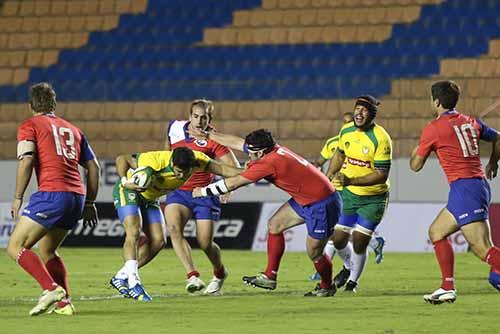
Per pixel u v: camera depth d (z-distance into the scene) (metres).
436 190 66.25
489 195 30.11
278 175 31.94
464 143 29.75
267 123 73.19
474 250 29.86
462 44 78.31
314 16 82.00
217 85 75.88
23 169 26.58
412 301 32.38
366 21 81.12
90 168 28.31
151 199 32.59
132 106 75.94
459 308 30.00
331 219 32.84
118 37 82.81
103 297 34.28
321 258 33.72
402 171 66.44
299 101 74.69
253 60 79.62
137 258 33.72
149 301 32.34
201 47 81.38
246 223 64.94
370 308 30.00
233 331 24.39
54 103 27.89
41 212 26.73
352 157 37.34
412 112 72.88
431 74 76.44
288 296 34.44
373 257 58.22
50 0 85.44
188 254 34.75
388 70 77.38
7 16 84.50
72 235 67.00
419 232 63.59
